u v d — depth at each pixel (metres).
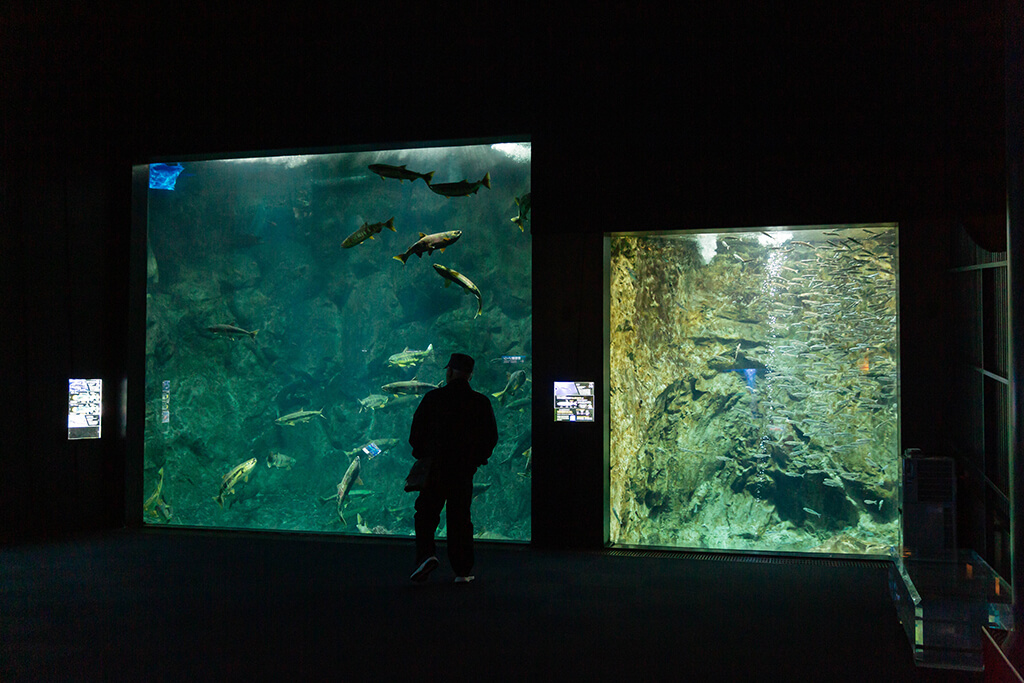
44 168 10.07
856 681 4.67
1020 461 2.31
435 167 19.44
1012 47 2.30
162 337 21.64
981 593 5.35
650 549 9.02
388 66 9.90
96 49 10.77
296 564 8.30
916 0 8.31
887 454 12.16
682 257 11.95
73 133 10.45
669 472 12.17
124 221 10.87
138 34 10.72
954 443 7.90
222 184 20.97
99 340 10.73
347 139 10.02
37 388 10.01
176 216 21.31
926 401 8.04
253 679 4.64
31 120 9.95
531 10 9.45
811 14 8.60
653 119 9.03
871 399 12.17
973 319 7.46
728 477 12.48
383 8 9.92
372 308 20.72
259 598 6.77
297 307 21.34
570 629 5.80
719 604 6.61
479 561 8.43
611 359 10.37
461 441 7.34
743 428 12.42
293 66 10.21
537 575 7.75
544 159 9.34
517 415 18.00
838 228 8.68
